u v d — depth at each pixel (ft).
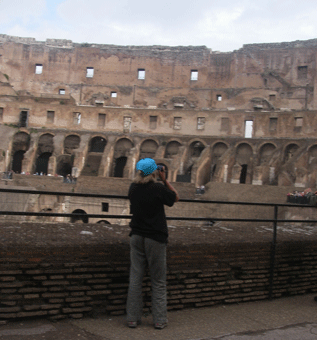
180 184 144.77
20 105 197.36
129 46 243.60
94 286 23.26
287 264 31.89
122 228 29.55
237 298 28.48
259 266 30.09
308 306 28.94
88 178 151.02
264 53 224.53
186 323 23.26
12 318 20.79
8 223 26.76
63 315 22.03
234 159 181.88
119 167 201.98
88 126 198.29
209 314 25.32
